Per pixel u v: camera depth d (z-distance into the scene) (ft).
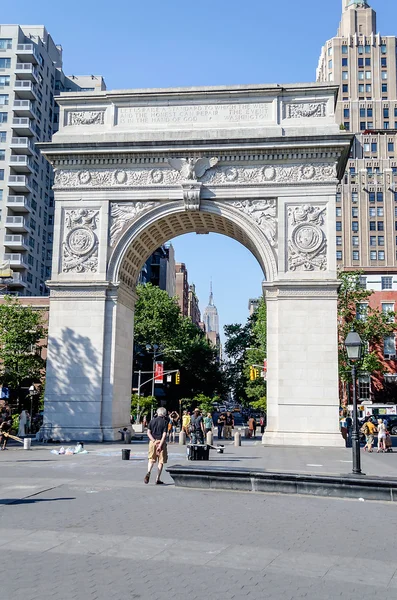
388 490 53.88
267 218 121.19
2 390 164.04
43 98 296.92
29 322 191.11
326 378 113.91
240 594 27.48
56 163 126.72
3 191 264.52
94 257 123.34
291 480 56.65
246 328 304.09
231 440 147.74
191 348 268.21
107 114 128.26
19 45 278.05
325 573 31.01
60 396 119.14
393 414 195.21
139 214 123.75
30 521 42.04
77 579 29.30
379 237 410.93
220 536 38.50
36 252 282.36
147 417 222.07
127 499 52.01
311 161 121.29
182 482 60.18
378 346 216.95
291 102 124.47
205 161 123.34
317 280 116.78
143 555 33.76
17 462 82.53
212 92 125.18
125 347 129.29
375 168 431.43
